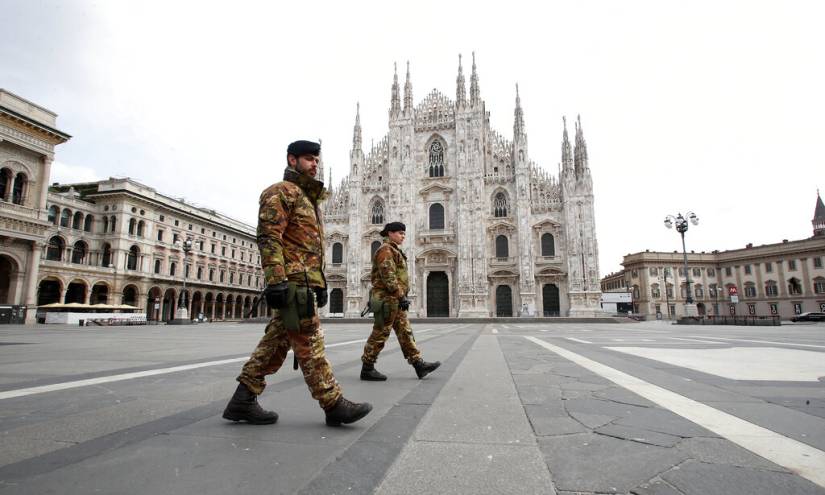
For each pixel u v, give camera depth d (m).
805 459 3.01
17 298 42.00
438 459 3.05
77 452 3.16
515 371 7.25
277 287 3.85
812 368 7.41
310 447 3.31
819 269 85.50
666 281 97.19
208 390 5.55
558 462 2.98
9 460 2.98
